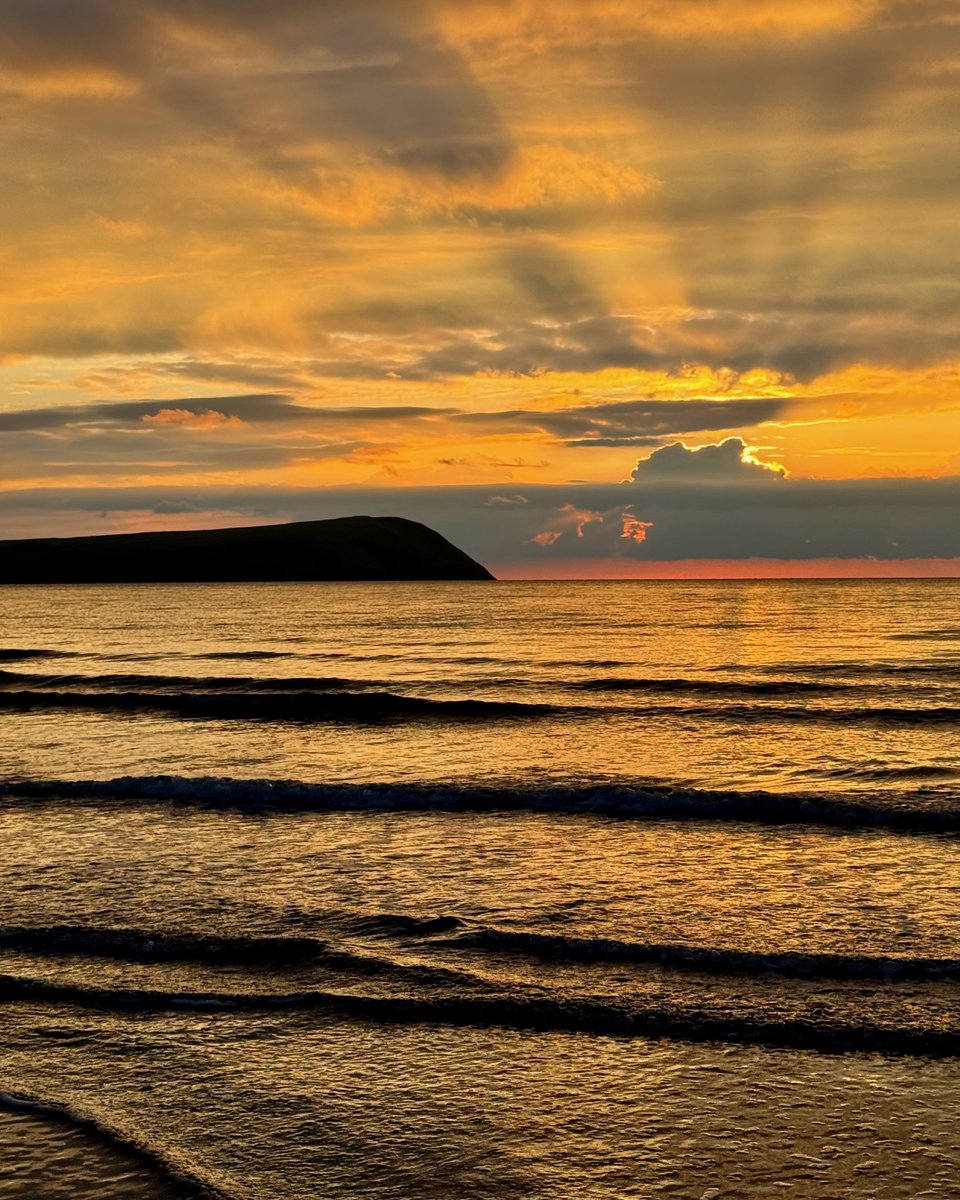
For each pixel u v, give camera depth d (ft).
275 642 196.03
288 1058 27.63
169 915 38.83
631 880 43.29
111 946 35.60
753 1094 25.18
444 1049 27.91
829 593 523.70
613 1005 30.27
